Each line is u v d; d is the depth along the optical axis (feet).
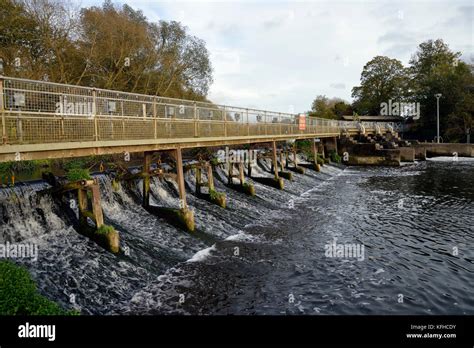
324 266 38.93
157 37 118.32
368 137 154.81
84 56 90.12
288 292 33.14
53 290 28.07
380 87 260.83
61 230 36.63
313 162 118.52
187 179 64.03
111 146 35.88
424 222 55.77
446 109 196.34
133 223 44.24
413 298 32.50
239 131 65.05
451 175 105.40
